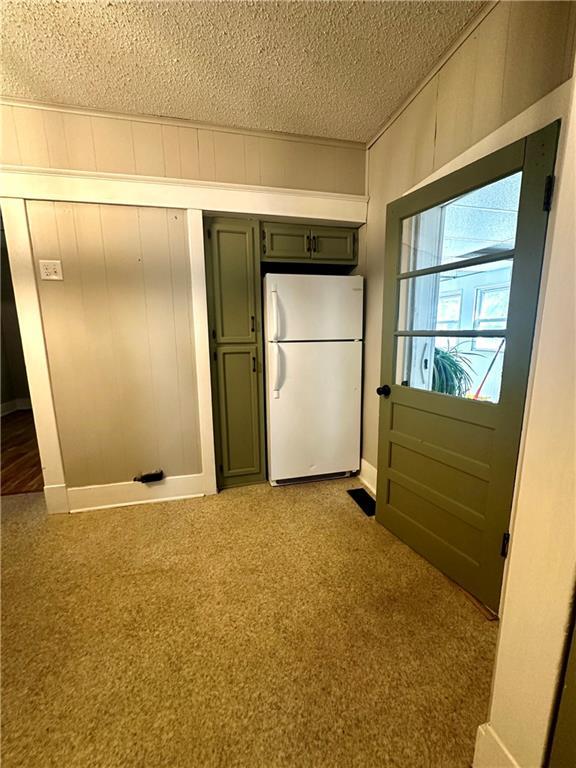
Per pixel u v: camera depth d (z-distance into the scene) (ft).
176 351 7.78
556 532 2.40
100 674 3.98
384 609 4.88
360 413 8.95
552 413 2.39
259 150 7.44
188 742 3.30
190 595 5.19
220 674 3.96
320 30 4.75
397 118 6.78
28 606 5.00
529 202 3.91
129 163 6.84
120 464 7.84
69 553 6.21
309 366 8.35
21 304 6.81
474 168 4.61
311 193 7.75
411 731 3.36
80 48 5.02
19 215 6.53
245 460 8.78
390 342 6.48
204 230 7.63
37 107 6.31
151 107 6.50
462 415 5.00
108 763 3.15
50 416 7.30
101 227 6.97
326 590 5.25
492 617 4.73
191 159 7.12
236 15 4.50
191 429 8.14
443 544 5.53
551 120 3.80
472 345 5.12
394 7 4.44
